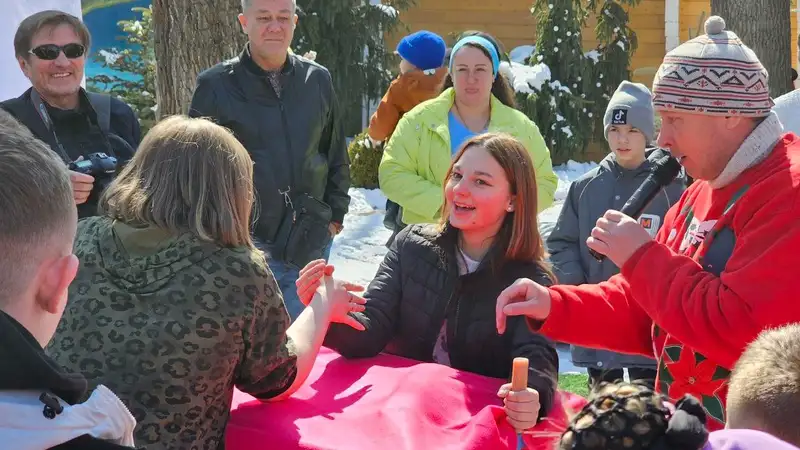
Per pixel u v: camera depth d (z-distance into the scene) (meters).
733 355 2.03
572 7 13.71
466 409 2.45
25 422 1.22
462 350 2.78
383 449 2.20
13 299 1.31
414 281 2.86
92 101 3.85
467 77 4.38
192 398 2.11
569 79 13.71
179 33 5.62
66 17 3.72
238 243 2.21
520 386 2.35
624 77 14.08
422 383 2.50
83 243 2.24
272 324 2.21
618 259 2.19
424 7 15.08
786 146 2.12
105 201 2.31
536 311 2.41
